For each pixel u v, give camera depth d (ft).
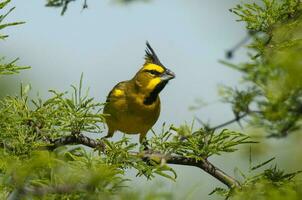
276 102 25.23
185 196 26.50
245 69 25.77
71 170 28.07
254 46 33.60
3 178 27.14
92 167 31.32
